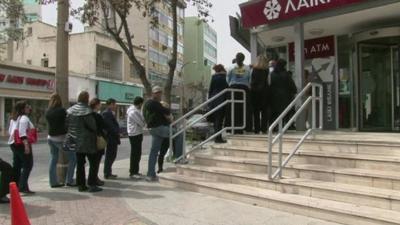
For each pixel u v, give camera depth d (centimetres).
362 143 802
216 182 914
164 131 1085
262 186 824
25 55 4900
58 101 1013
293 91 1116
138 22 6288
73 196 912
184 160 1075
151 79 6344
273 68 1138
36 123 4003
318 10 1209
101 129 976
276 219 689
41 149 2261
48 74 4097
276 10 1301
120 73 5378
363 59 1387
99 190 961
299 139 898
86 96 961
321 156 823
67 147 948
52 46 4822
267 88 1127
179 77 7706
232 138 1062
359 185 721
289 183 771
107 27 1577
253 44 1450
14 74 3700
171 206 802
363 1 1129
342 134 1005
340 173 748
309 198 728
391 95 1342
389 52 1348
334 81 1501
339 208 658
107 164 1127
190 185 938
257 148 975
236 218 704
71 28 1123
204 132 1986
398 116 1328
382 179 693
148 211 770
